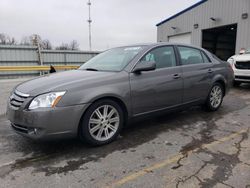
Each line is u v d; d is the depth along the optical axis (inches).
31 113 106.9
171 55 158.2
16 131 116.8
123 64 138.9
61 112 108.7
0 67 566.6
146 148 122.2
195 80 167.9
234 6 551.5
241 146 122.7
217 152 116.0
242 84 355.9
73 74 135.3
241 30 538.6
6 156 114.3
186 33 705.0
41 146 125.4
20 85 128.3
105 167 103.0
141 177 94.6
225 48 793.6
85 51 797.9
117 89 125.4
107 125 127.5
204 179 92.3
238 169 99.1
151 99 141.6
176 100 157.1
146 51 144.9
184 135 140.1
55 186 89.0
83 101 114.1
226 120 169.0
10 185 89.7
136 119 138.9
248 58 293.7
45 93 109.1
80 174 97.3
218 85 192.9
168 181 91.4
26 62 689.0
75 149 121.6
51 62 734.5
